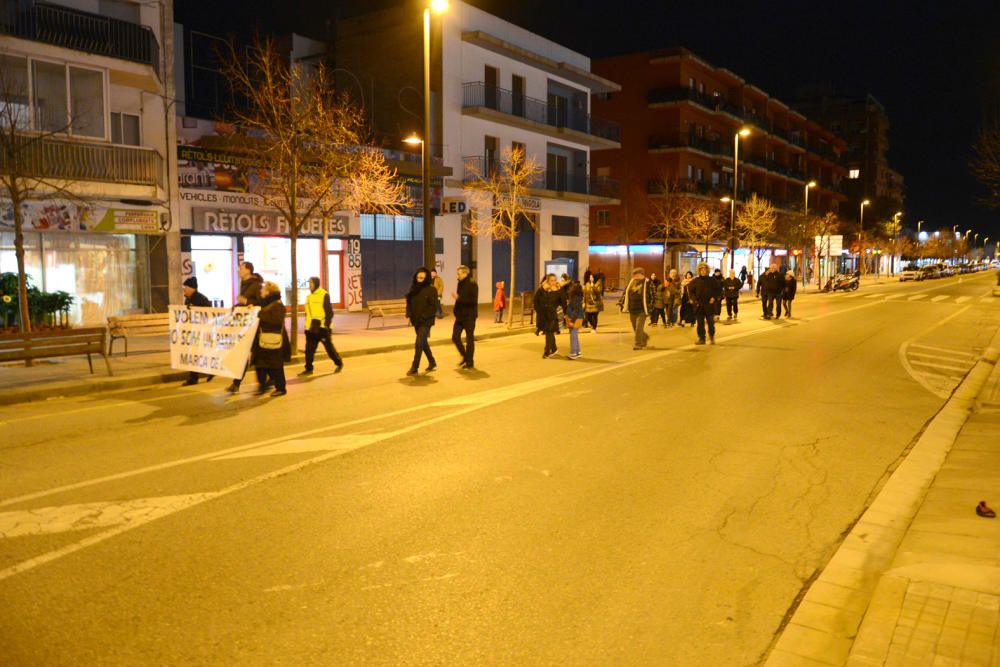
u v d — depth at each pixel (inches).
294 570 175.5
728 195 2178.9
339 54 1314.0
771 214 2197.3
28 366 507.8
